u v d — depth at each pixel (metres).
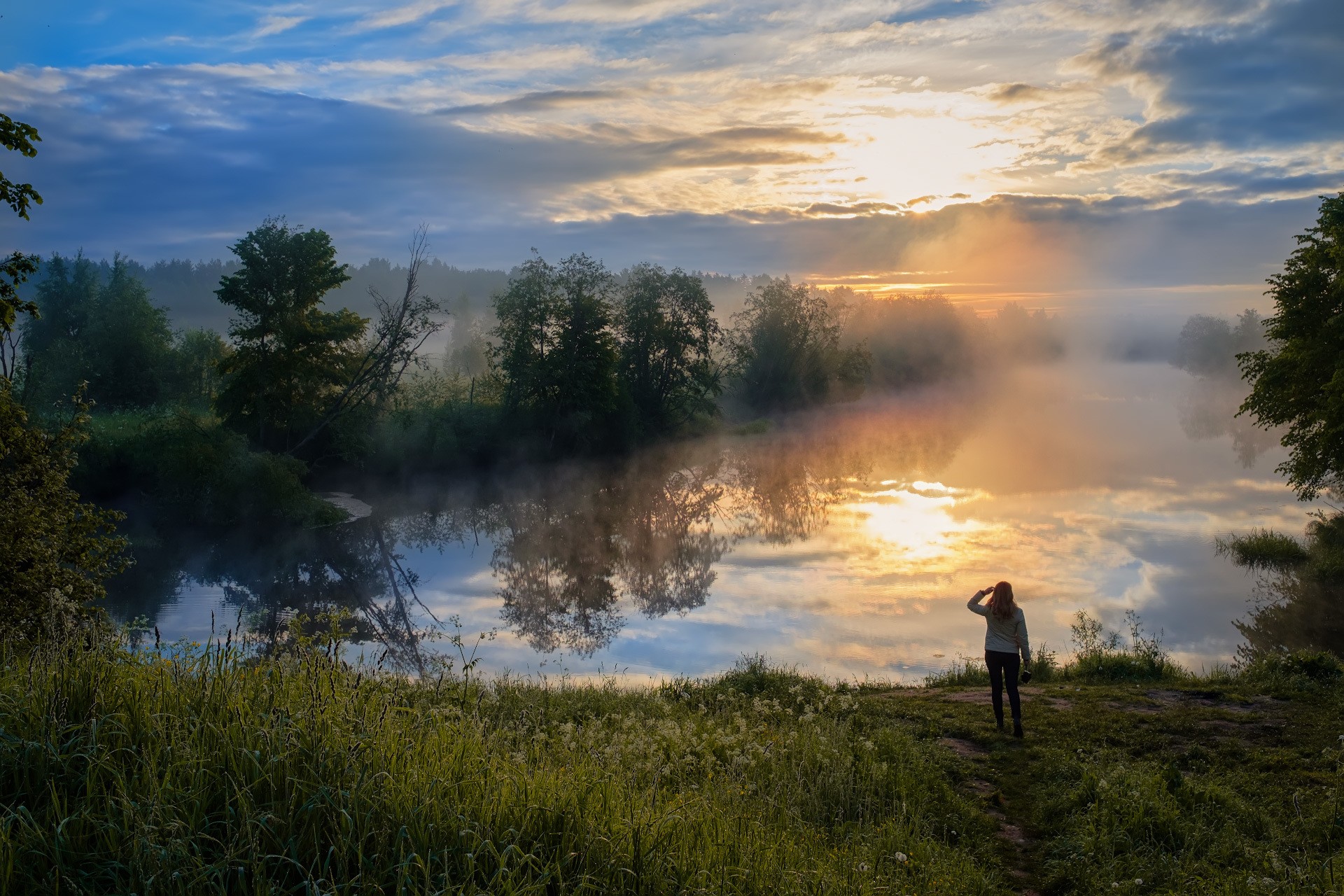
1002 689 10.96
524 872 4.47
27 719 4.83
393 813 4.55
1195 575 26.45
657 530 39.56
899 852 6.45
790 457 64.44
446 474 56.34
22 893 3.69
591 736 8.57
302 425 49.59
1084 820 7.48
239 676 5.68
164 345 69.25
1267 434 69.94
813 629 21.41
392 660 17.77
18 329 22.19
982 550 30.75
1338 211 30.36
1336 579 25.58
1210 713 10.91
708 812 6.11
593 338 60.69
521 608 26.09
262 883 3.86
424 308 50.81
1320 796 7.97
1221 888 6.11
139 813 4.04
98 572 16.28
